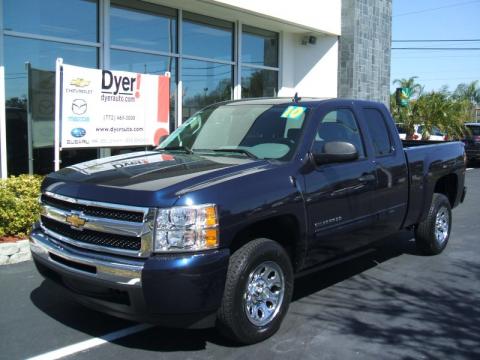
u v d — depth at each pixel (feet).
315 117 16.47
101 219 12.66
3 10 29.30
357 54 52.44
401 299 17.57
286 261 14.39
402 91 73.67
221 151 16.56
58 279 14.08
